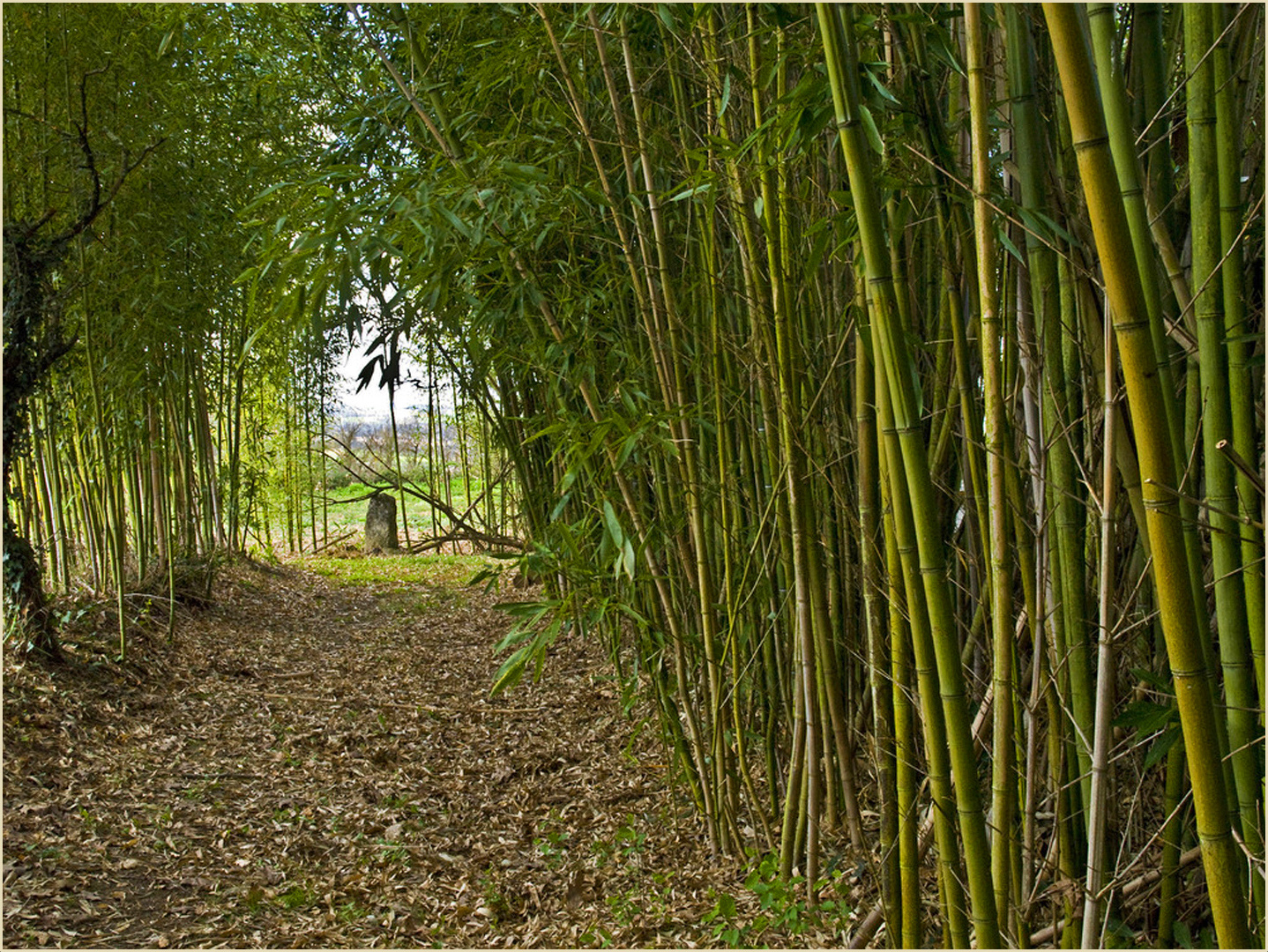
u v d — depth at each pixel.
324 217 1.86
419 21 2.48
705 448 2.73
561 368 2.66
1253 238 1.48
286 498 10.47
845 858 2.49
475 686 5.05
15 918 2.39
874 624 2.05
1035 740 1.63
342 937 2.49
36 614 4.19
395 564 9.77
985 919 1.31
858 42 1.72
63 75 4.30
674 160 2.69
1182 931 1.63
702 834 2.96
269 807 3.39
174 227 4.97
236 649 5.58
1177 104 1.46
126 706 4.18
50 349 4.22
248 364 7.81
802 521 2.26
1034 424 1.58
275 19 3.61
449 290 2.44
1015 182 1.59
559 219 2.37
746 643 2.84
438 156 2.16
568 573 2.53
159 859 2.88
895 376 1.26
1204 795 1.00
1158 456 0.97
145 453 6.21
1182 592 0.98
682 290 2.68
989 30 1.62
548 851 2.98
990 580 1.88
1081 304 1.43
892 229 1.76
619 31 2.23
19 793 3.12
